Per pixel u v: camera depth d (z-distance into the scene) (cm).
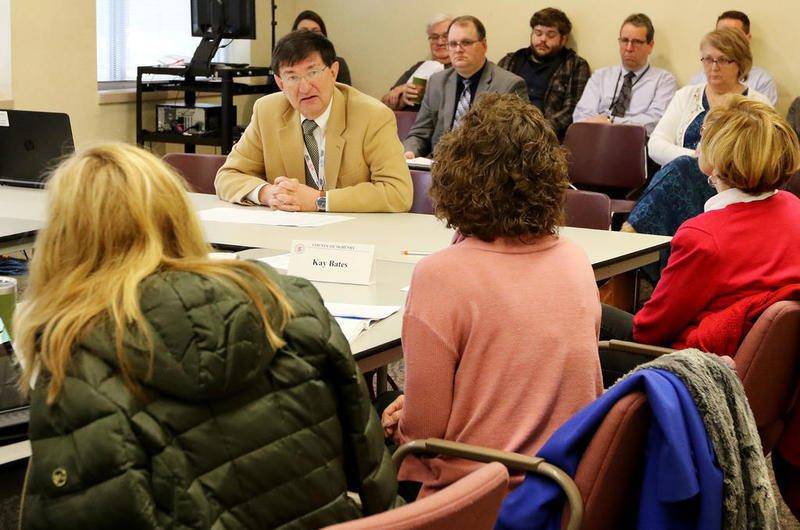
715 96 503
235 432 115
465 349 161
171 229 119
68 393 108
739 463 147
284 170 346
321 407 123
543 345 160
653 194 394
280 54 329
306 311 125
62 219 116
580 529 141
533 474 149
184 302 110
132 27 665
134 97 636
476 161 162
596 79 628
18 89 534
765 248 225
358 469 130
